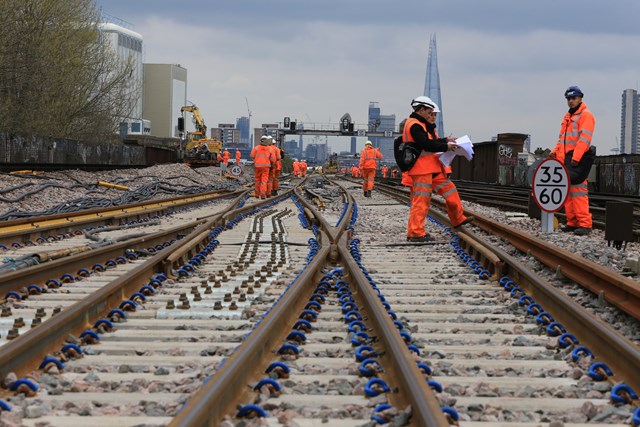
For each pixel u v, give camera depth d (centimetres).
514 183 4231
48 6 3612
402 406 418
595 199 2395
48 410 425
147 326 664
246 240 1373
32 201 2081
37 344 529
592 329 563
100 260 1043
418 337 632
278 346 564
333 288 843
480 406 436
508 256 918
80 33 4103
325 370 515
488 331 666
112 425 399
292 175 8256
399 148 1291
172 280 906
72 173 3056
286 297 657
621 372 503
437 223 1725
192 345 591
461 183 4759
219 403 398
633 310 661
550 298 714
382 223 1808
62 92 4044
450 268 1037
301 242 1384
